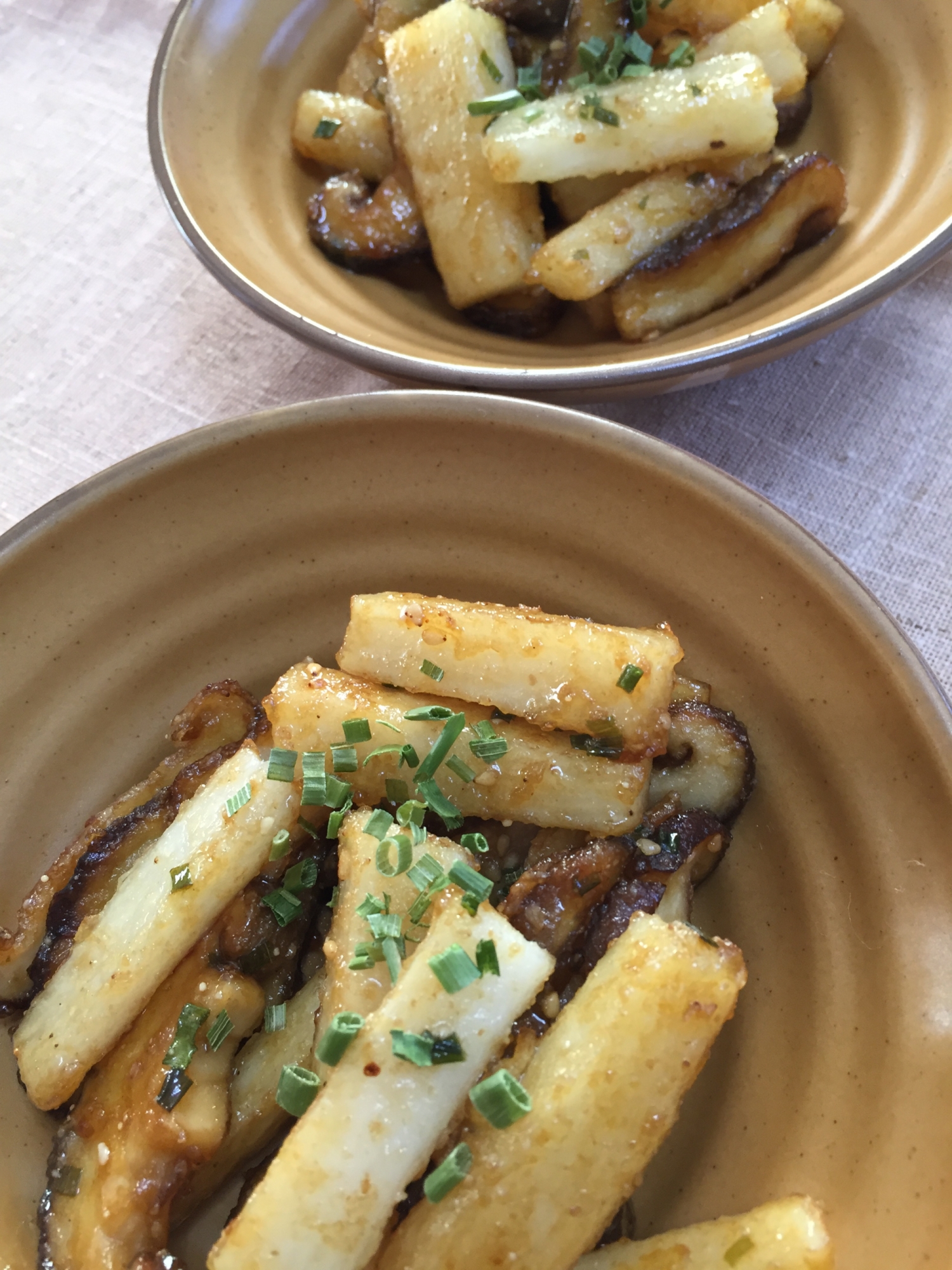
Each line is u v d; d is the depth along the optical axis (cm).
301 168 24
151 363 24
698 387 22
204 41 23
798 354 22
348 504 18
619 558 17
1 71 28
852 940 15
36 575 17
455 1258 12
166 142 22
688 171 21
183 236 21
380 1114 12
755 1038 16
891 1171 14
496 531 18
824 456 22
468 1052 13
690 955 13
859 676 16
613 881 15
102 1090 15
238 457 18
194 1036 14
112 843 16
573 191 22
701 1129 15
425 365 18
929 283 23
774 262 21
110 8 29
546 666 15
